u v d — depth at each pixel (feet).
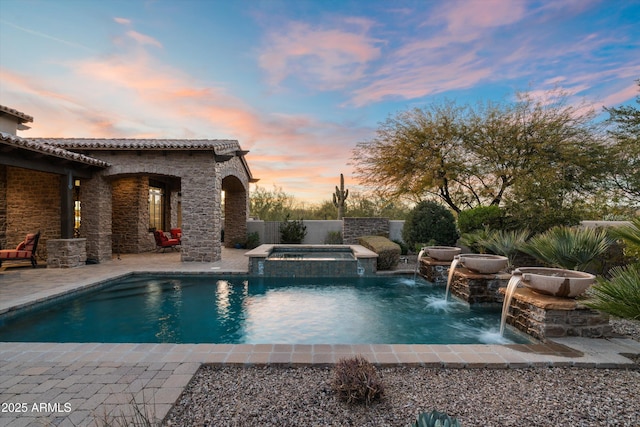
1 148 27.37
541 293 17.62
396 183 51.96
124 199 50.75
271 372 12.02
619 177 41.04
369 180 54.75
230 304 24.70
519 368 12.67
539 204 35.83
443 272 30.99
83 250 38.01
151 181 55.67
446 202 52.80
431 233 40.09
